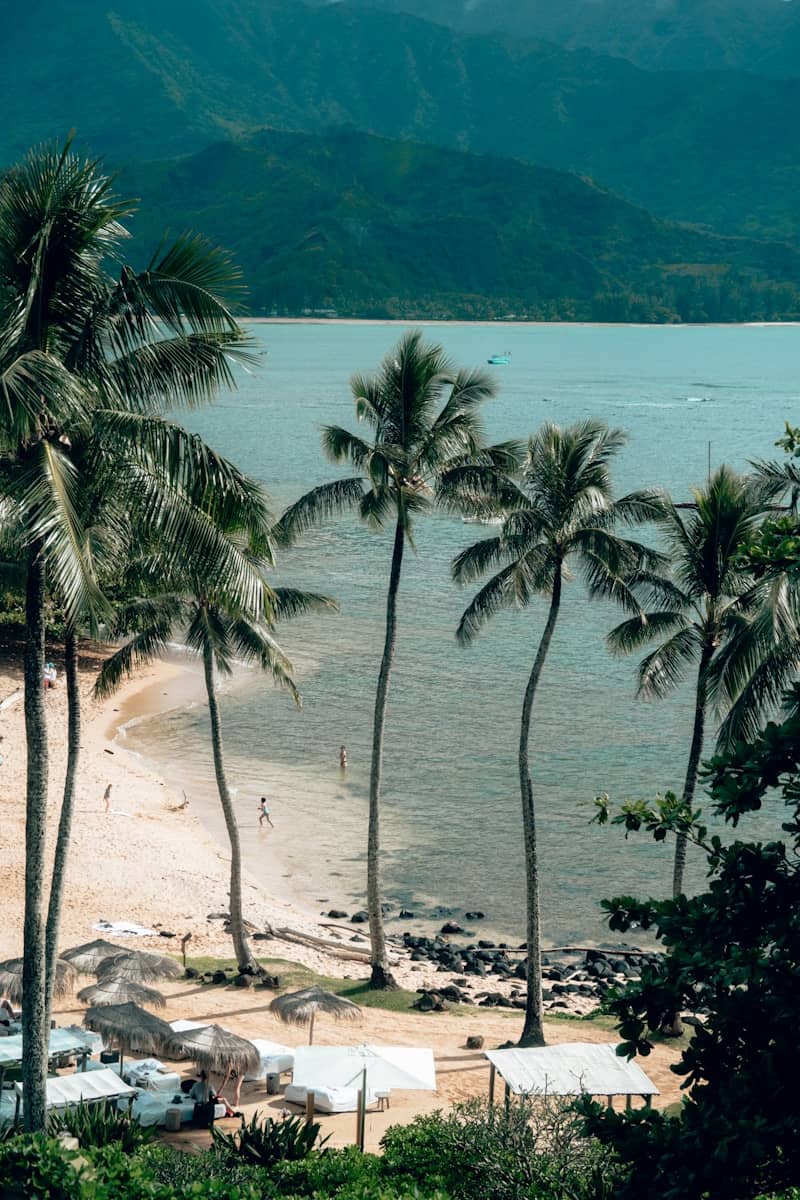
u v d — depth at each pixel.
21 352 21.64
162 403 23.08
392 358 42.47
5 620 86.00
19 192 21.44
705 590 41.44
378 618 109.56
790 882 14.34
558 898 56.56
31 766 23.39
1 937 44.56
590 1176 21.09
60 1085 29.25
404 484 43.12
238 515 21.98
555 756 74.94
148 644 43.03
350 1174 22.16
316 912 54.44
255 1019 39.62
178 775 71.38
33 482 20.42
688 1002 14.37
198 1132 29.88
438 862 60.22
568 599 119.81
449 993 44.31
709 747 76.38
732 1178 12.96
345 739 78.19
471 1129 22.95
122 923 48.00
